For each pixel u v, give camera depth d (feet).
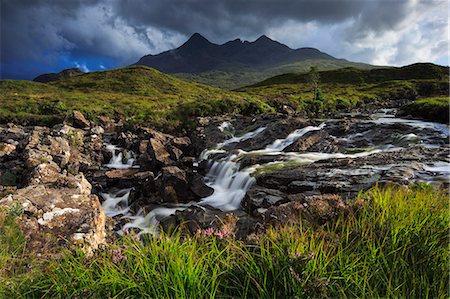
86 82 328.29
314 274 11.45
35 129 99.50
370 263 11.80
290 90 349.00
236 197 55.01
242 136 103.76
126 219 50.21
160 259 12.68
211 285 11.39
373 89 326.24
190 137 110.22
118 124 138.00
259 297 11.12
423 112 121.60
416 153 58.34
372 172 43.21
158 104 180.45
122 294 11.77
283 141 89.81
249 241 15.11
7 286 13.33
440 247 12.32
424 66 431.84
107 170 75.00
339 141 81.71
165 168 61.26
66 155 76.95
